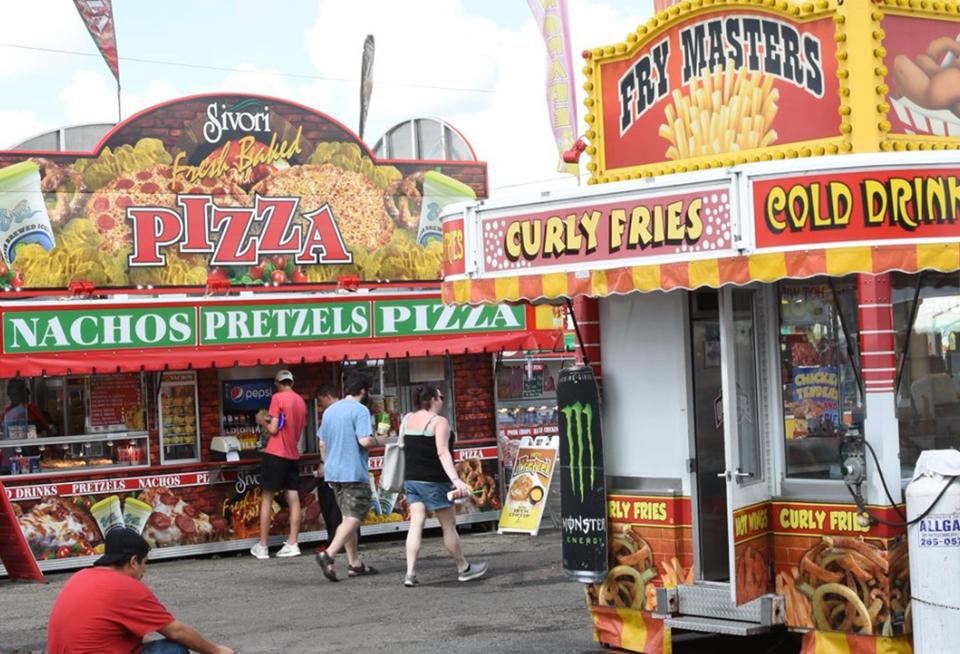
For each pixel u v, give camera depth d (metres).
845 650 8.04
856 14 7.90
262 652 9.45
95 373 13.64
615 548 9.08
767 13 8.39
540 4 14.57
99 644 6.43
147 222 14.91
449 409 15.86
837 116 8.06
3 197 14.23
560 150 14.54
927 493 7.56
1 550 12.93
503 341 15.25
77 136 14.93
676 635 9.88
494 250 8.82
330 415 12.52
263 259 15.55
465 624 10.20
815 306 8.41
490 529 16.06
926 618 7.58
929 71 8.23
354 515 12.44
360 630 10.10
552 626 10.01
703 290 8.98
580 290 8.30
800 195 7.41
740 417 8.33
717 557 8.99
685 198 7.84
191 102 15.17
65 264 14.51
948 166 7.38
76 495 13.77
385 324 14.76
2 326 12.91
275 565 13.68
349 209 16.06
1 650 9.84
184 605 11.49
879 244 7.28
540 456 15.64
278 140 15.67
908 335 8.10
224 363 13.84
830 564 8.11
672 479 8.85
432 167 16.61
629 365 9.08
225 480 14.54
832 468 8.23
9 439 13.63
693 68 8.83
